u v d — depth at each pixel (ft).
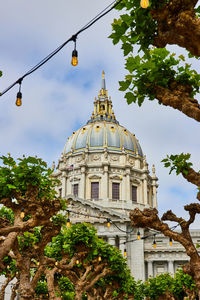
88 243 98.58
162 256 249.75
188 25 27.66
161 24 29.68
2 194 68.28
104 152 334.24
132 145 355.15
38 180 69.82
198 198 49.21
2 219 72.59
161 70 37.52
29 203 68.39
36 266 97.81
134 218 55.57
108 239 250.78
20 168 68.23
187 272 52.49
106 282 124.77
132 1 29.04
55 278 121.80
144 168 340.80
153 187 354.74
